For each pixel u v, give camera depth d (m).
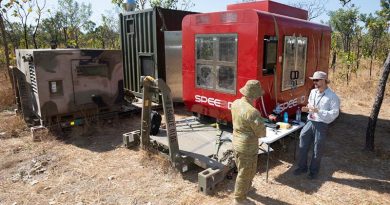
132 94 9.05
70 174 5.16
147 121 5.70
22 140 6.65
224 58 5.98
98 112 7.44
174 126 5.00
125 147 6.26
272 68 5.79
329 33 7.71
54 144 6.44
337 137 7.03
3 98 9.30
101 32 25.23
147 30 9.01
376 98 5.88
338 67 17.78
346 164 5.55
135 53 9.72
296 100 6.73
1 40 15.88
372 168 5.40
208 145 5.57
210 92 6.43
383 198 4.43
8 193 4.59
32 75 6.66
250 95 3.74
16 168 5.38
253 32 5.37
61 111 6.84
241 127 3.76
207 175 4.43
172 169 5.15
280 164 5.54
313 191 4.61
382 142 6.70
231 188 4.68
